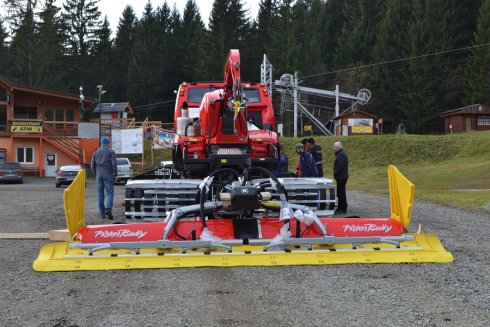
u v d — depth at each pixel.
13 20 71.88
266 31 80.00
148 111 80.31
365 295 5.39
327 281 5.88
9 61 73.81
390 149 39.78
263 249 6.43
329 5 88.00
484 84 61.50
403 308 5.00
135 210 9.00
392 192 7.00
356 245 6.56
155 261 6.24
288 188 9.00
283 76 53.75
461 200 14.85
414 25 67.56
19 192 22.30
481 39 64.00
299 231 6.67
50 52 72.25
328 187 9.20
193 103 11.16
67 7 78.94
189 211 6.88
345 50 77.25
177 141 10.04
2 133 40.50
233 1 74.75
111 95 82.44
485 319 4.68
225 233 6.68
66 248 6.41
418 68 66.81
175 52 83.69
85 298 5.38
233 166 9.05
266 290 5.59
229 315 4.85
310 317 4.78
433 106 66.88
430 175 29.47
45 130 40.78
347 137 42.56
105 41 80.38
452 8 69.19
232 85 8.91
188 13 90.81
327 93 57.59
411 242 6.78
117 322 4.69
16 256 7.25
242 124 9.02
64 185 28.73
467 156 37.31
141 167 39.97
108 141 11.24
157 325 4.61
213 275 6.16
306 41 81.31
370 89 70.69
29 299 5.36
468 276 6.04
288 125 67.75
